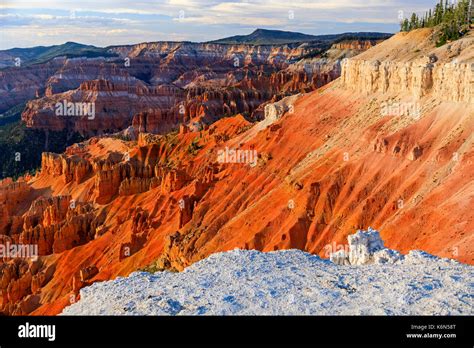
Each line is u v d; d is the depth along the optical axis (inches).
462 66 3267.7
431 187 2856.8
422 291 1042.1
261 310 991.0
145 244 3988.7
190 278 1197.1
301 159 4148.6
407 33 4968.0
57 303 3191.4
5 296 3996.1
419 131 3376.0
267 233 3267.7
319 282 1136.2
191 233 3624.5
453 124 3245.6
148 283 1181.7
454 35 4377.5
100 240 4298.7
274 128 4896.7
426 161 3083.2
